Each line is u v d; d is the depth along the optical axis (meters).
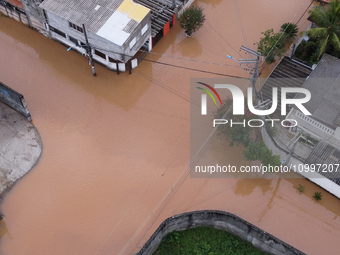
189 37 42.66
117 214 30.88
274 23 44.22
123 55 36.09
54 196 31.59
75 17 36.41
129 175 32.88
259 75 37.94
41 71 39.12
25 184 32.09
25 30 42.25
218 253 29.17
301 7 45.53
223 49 41.78
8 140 34.31
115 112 36.59
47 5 37.19
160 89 38.44
